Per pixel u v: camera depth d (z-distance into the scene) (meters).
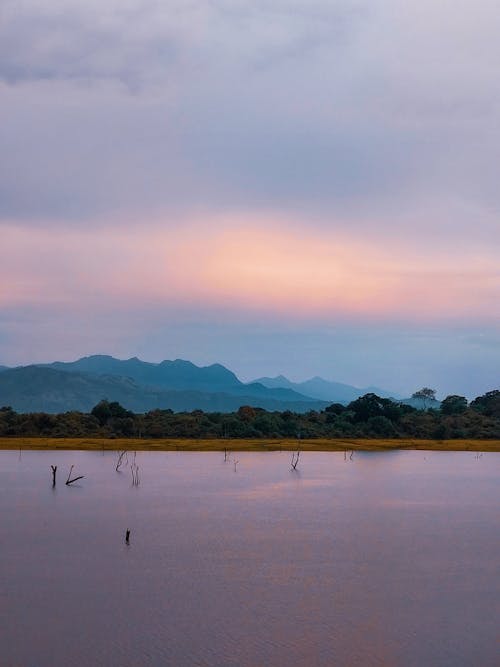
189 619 43.09
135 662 36.84
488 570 55.22
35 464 133.12
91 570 53.94
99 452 158.38
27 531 68.31
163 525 72.50
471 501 94.94
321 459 156.38
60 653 38.00
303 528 71.75
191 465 138.25
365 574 53.66
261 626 41.97
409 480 119.12
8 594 47.78
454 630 41.66
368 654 38.00
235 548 61.84
